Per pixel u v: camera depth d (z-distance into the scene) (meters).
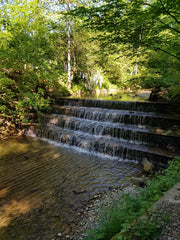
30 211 4.17
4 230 3.64
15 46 10.19
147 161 6.18
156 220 2.04
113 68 21.80
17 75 11.43
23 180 5.57
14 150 8.20
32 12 12.12
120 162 6.82
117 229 2.40
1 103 10.48
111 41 5.06
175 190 2.68
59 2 15.04
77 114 11.38
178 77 6.04
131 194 4.59
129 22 4.46
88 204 4.35
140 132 7.50
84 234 3.39
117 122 9.43
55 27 14.69
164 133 7.10
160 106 9.55
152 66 5.93
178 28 5.11
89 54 17.72
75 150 8.28
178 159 4.27
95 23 4.64
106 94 19.36
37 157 7.41
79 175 5.84
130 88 24.92
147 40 4.93
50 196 4.73
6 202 4.52
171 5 3.81
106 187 5.07
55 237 3.39
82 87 20.09
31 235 3.49
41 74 11.59
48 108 12.10
